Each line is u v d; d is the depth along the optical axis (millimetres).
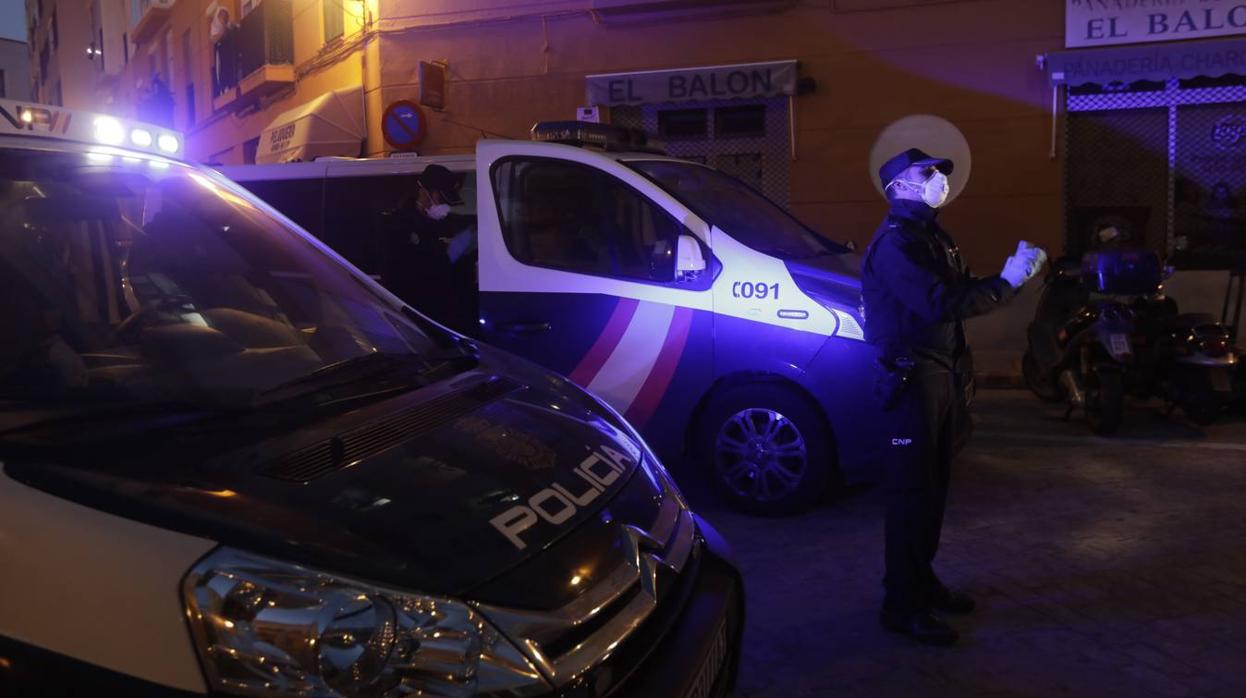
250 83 16453
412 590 1831
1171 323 6938
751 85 11117
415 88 12742
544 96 12188
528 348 5531
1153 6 9914
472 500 2098
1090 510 5336
